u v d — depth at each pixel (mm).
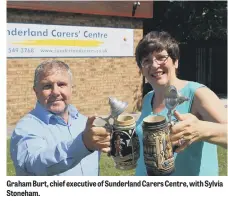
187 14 18375
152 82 2531
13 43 9617
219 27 18109
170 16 18578
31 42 9898
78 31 10742
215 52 17719
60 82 2738
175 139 2000
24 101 9953
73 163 2061
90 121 1981
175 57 2484
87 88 11125
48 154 2125
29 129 2578
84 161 2865
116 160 2111
